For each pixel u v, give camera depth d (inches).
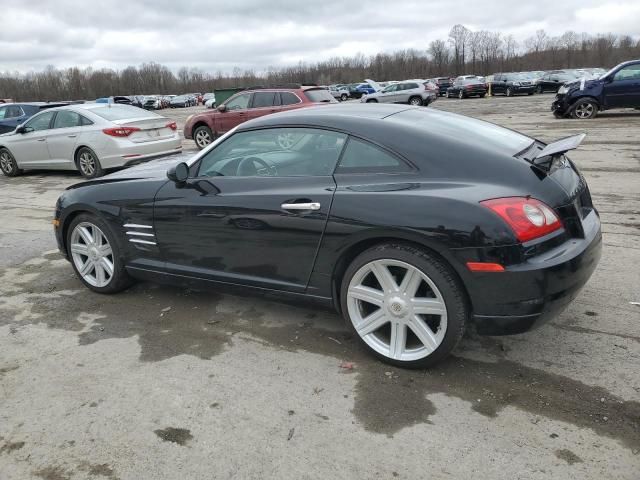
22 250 230.2
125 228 162.4
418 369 122.9
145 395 118.6
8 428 109.4
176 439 103.9
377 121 129.0
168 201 151.7
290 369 126.7
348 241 121.1
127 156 404.2
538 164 118.0
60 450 102.3
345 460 96.3
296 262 131.7
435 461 94.9
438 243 109.7
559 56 3757.4
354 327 128.3
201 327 150.7
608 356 124.8
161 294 175.6
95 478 94.9
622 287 161.5
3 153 461.7
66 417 112.1
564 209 114.9
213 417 110.0
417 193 114.4
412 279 117.3
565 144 121.6
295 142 134.7
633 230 216.7
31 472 97.0
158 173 167.0
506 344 133.0
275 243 133.3
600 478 89.1
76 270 179.8
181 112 1856.5
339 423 106.4
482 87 1514.5
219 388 120.2
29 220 289.6
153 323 154.5
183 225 149.5
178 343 142.0
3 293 181.8
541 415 105.7
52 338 147.6
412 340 126.1
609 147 419.8
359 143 126.3
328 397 115.0
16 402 118.2
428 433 102.2
